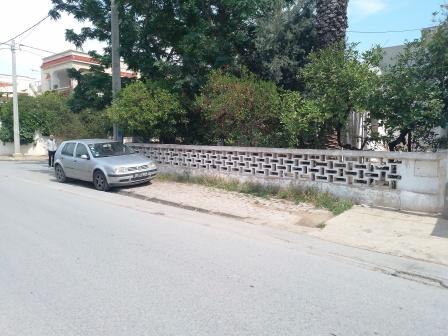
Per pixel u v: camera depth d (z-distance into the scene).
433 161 7.75
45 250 6.09
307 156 9.61
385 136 9.80
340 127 10.62
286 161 10.04
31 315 4.04
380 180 8.50
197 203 9.75
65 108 30.08
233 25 13.74
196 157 12.49
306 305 4.25
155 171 12.55
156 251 6.04
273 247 6.33
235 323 3.84
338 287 4.76
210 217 8.51
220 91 11.49
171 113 13.05
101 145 13.13
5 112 29.70
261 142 11.55
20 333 3.69
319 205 8.82
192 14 13.45
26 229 7.34
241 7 12.27
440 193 7.71
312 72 10.16
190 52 12.74
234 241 6.64
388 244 6.41
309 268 5.39
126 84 15.29
